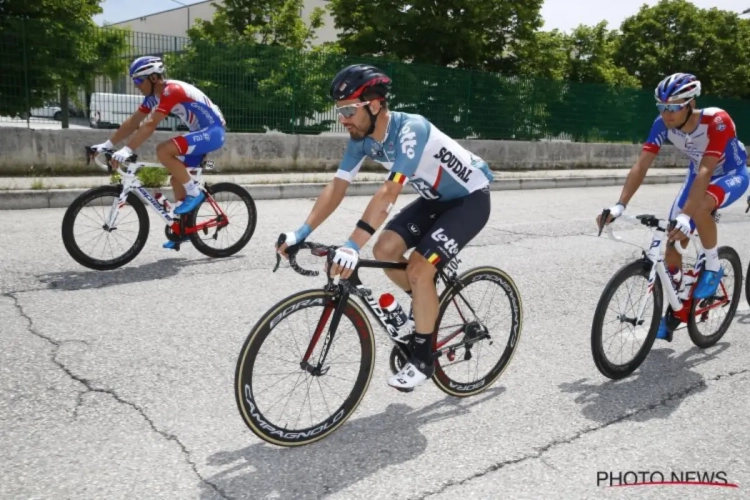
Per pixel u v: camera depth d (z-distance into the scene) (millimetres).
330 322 2773
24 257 5523
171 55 10500
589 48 19984
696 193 3471
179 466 2570
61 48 9500
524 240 7238
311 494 2432
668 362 3953
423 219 3139
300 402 3041
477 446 2854
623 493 2535
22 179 8805
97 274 5156
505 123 14547
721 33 22531
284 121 11695
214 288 4953
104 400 3082
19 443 2670
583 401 3350
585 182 13586
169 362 3557
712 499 2521
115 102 10078
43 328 3957
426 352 2988
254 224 6121
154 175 8656
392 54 16297
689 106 3580
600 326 3422
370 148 2850
